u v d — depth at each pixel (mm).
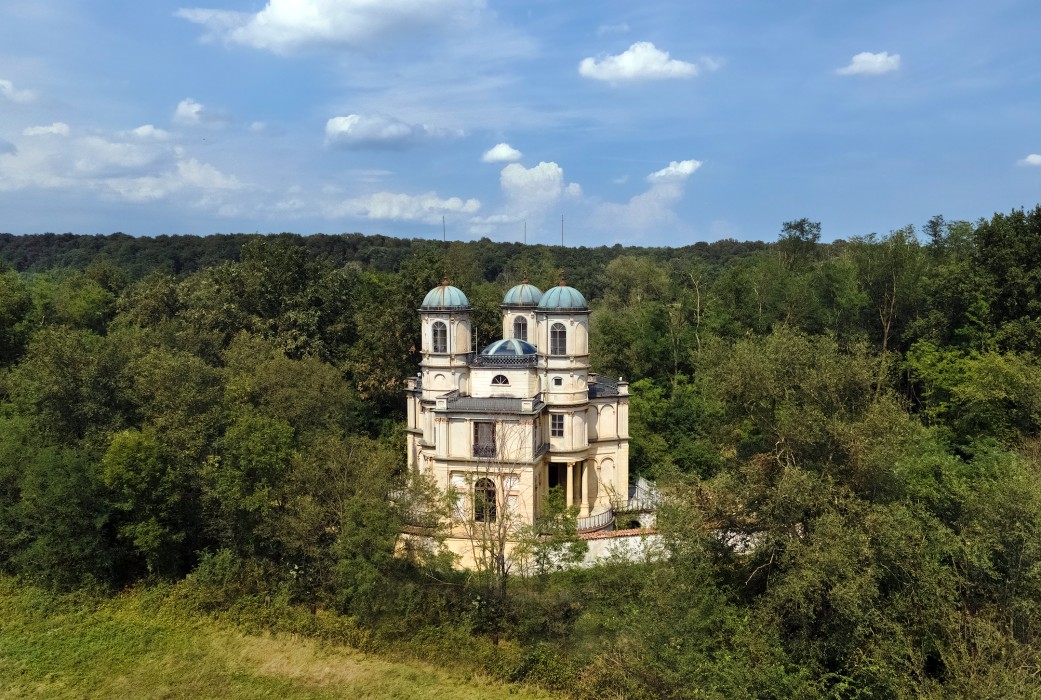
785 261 103062
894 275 79062
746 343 46812
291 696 40156
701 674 36188
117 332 74750
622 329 99062
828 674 34688
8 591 51312
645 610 39188
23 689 40438
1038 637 34375
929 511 40250
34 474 50812
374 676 42188
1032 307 67062
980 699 31328
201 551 51281
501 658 42688
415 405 67062
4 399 67938
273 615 47250
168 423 53625
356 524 45656
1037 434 55188
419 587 47250
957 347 72312
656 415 78750
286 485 49406
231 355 70438
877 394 42969
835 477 39875
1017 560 35812
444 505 50250
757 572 40375
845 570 34531
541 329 60625
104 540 51969
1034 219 73500
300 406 59875
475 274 119812
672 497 44312
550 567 47125
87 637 46094
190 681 41375
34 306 92562
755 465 41250
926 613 35469
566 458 60250
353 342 91875
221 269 89000
